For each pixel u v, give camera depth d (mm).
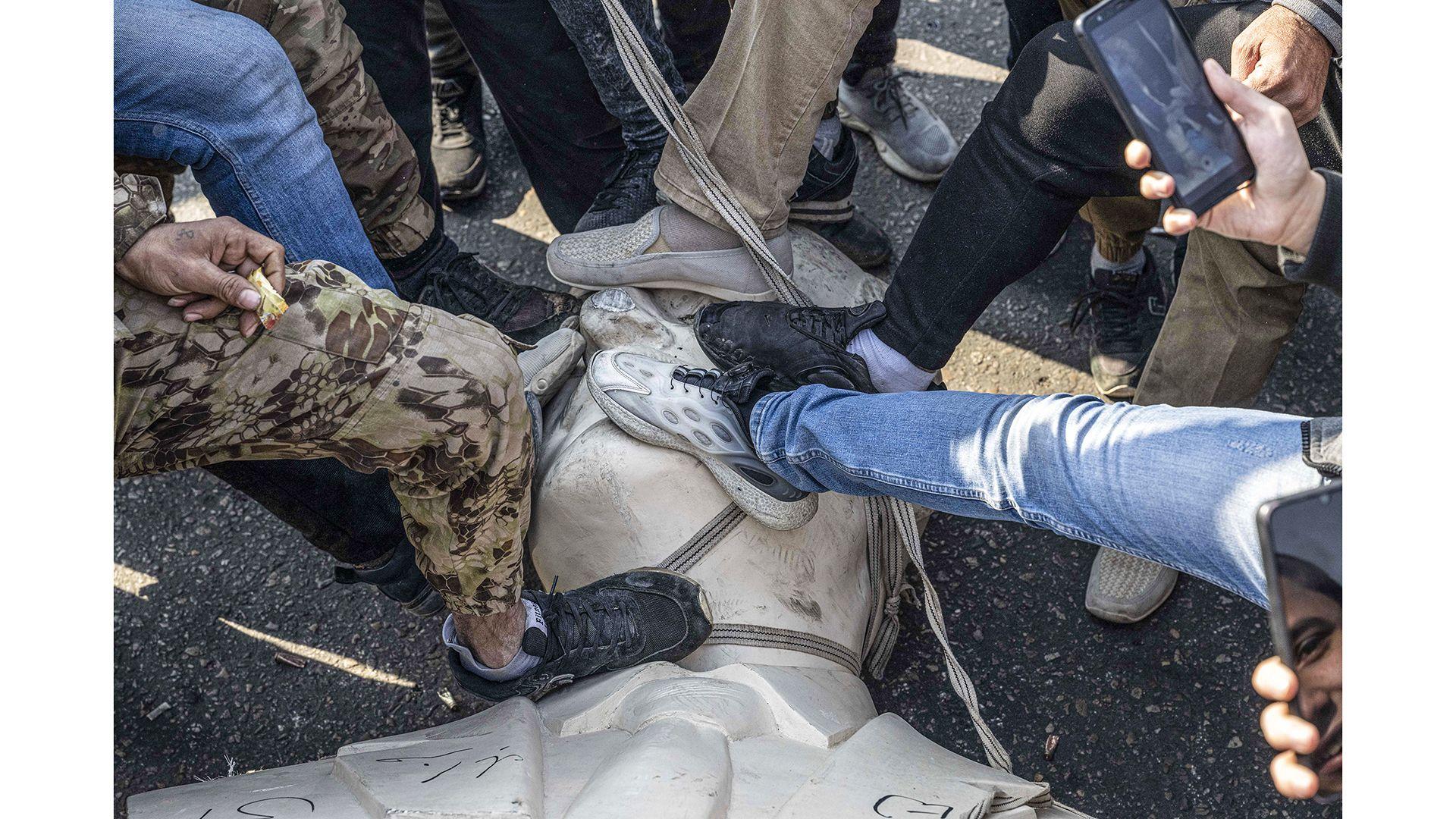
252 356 1148
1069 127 1472
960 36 2867
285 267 1179
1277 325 1716
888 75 2527
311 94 1659
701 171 1805
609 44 1897
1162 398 1849
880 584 1938
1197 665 1923
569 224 2420
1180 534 1226
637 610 1665
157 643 2072
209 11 1468
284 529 2213
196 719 1985
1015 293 2439
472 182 2625
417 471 1314
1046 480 1345
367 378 1198
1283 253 1134
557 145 2195
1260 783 1795
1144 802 1804
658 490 1743
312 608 2111
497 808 1018
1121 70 1022
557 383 1979
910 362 1764
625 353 1818
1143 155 1047
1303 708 920
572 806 1104
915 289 1705
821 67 1685
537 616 1611
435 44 2494
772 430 1644
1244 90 1033
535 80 2053
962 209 1615
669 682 1506
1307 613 910
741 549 1734
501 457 1325
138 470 1240
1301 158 1028
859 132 2715
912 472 1484
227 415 1180
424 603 1981
